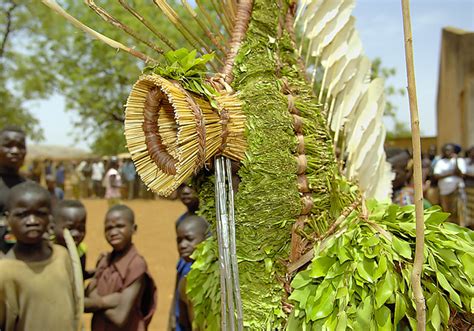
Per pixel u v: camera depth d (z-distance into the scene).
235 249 1.74
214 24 2.03
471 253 1.79
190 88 1.68
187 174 1.66
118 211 3.49
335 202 1.93
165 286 8.14
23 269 2.67
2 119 23.88
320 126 1.98
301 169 1.85
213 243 2.15
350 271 1.71
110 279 3.37
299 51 2.15
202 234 3.57
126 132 1.77
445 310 1.70
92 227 14.15
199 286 2.30
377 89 2.28
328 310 1.69
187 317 3.36
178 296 3.47
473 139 16.48
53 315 2.66
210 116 1.71
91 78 19.17
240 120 1.77
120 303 3.24
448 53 17.52
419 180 1.50
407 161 4.06
